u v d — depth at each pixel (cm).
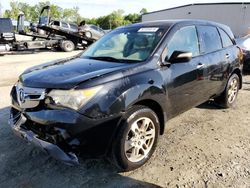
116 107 292
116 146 301
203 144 393
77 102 277
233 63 516
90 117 278
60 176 319
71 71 322
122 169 319
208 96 462
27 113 306
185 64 387
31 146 385
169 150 375
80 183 306
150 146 344
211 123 472
